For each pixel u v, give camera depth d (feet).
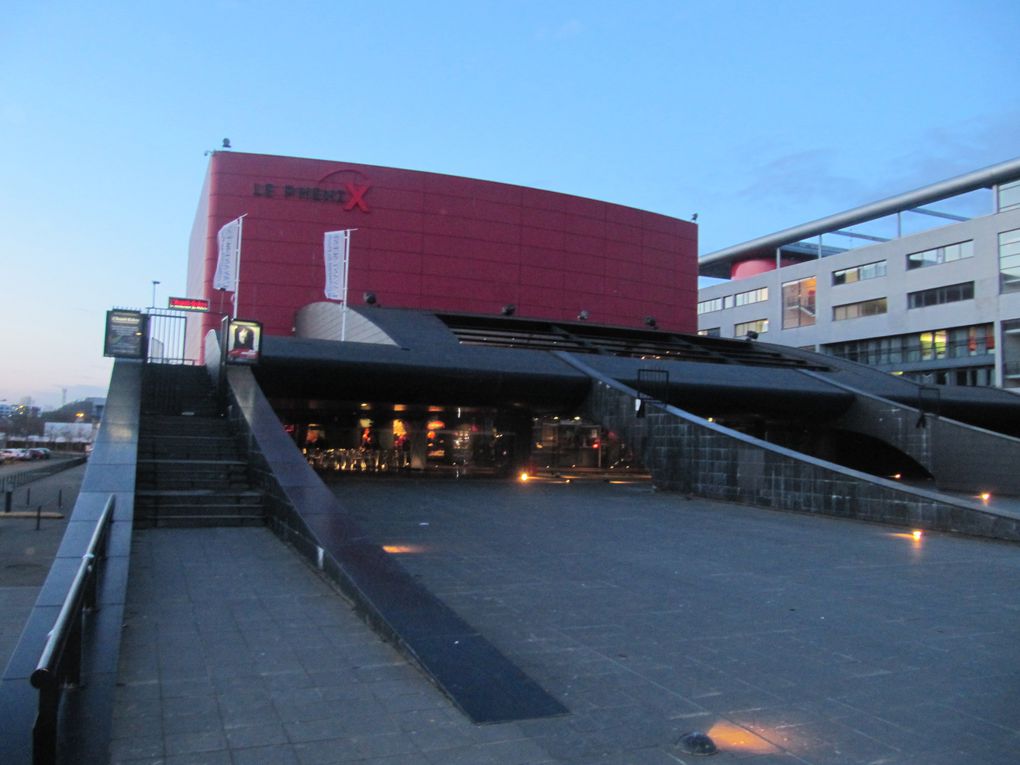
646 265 153.38
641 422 72.38
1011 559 37.91
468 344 90.33
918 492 47.75
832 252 226.17
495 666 18.45
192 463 44.42
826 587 30.76
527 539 41.19
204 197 136.56
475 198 137.90
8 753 12.35
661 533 44.57
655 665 20.04
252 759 13.66
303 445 90.17
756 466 58.95
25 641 16.87
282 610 23.75
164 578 27.63
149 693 16.74
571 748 14.57
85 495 32.50
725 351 118.73
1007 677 19.67
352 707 16.24
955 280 158.92
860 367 116.57
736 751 14.66
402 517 48.65
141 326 60.03
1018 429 114.21
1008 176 150.10
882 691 18.40
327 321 108.06
